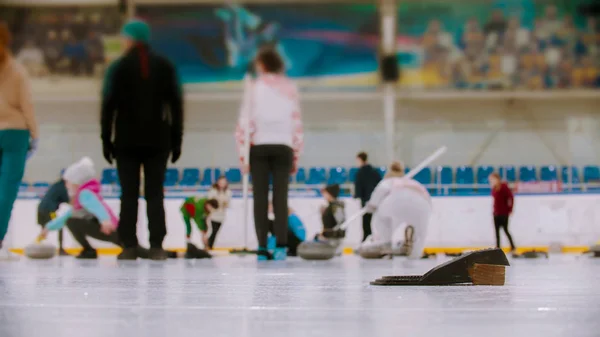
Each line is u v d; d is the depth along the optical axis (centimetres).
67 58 2511
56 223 1038
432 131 2425
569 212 1691
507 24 2481
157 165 744
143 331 133
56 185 1175
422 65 2489
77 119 2502
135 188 746
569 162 2423
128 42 731
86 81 2511
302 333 130
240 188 2000
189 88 2522
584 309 179
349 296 233
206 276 409
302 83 2512
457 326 140
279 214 799
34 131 704
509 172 2303
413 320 152
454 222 1723
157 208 750
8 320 154
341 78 2503
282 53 2525
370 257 873
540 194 1703
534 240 1708
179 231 1734
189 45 2530
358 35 2502
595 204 1677
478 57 2477
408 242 828
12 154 693
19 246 1720
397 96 2450
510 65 2462
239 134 798
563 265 667
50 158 2277
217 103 2506
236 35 2525
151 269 531
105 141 736
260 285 312
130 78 723
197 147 2356
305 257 816
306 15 2520
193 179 2267
